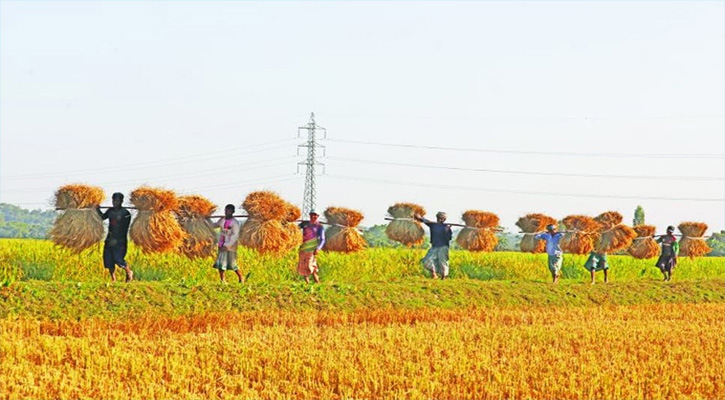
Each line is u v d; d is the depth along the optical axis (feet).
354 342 56.75
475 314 78.02
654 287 109.91
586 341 61.72
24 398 40.32
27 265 87.71
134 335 56.39
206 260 95.09
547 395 45.93
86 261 90.17
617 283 111.65
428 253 102.89
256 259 100.27
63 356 48.80
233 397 42.73
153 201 79.41
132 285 72.69
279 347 53.57
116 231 78.89
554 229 110.32
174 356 49.24
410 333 60.95
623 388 46.80
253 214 85.61
